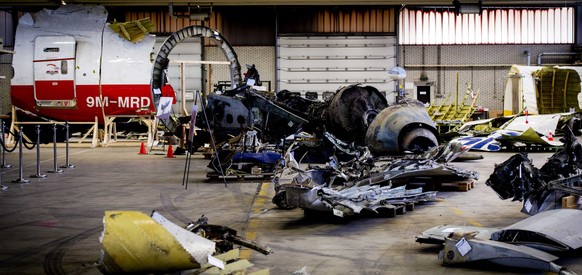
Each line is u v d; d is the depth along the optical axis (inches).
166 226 215.9
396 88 1540.4
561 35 1583.4
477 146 770.8
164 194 470.9
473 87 1592.0
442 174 462.3
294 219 363.9
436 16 1576.0
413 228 333.7
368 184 422.9
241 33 1544.0
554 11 1583.4
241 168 554.9
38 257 279.6
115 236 203.9
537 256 233.8
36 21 968.3
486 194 453.7
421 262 261.6
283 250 286.7
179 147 842.8
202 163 719.1
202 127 749.9
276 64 1539.1
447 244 255.8
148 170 645.3
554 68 1279.5
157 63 862.5
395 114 705.0
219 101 732.0
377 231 326.6
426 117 711.7
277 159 558.3
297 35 1531.7
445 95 1582.2
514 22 1583.4
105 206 418.6
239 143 611.8
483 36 1582.2
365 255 275.4
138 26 962.7
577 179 338.3
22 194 476.1
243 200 438.3
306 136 769.6
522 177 360.2
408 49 1576.0
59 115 977.5
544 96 1293.1
